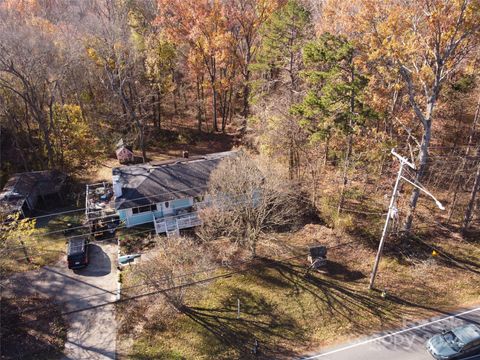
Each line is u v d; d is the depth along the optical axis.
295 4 34.09
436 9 22.55
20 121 43.22
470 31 22.56
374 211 32.09
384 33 23.44
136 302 23.98
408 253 27.91
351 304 23.66
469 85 34.38
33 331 22.27
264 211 26.83
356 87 25.70
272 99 35.41
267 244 28.94
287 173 31.78
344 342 21.17
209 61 47.03
